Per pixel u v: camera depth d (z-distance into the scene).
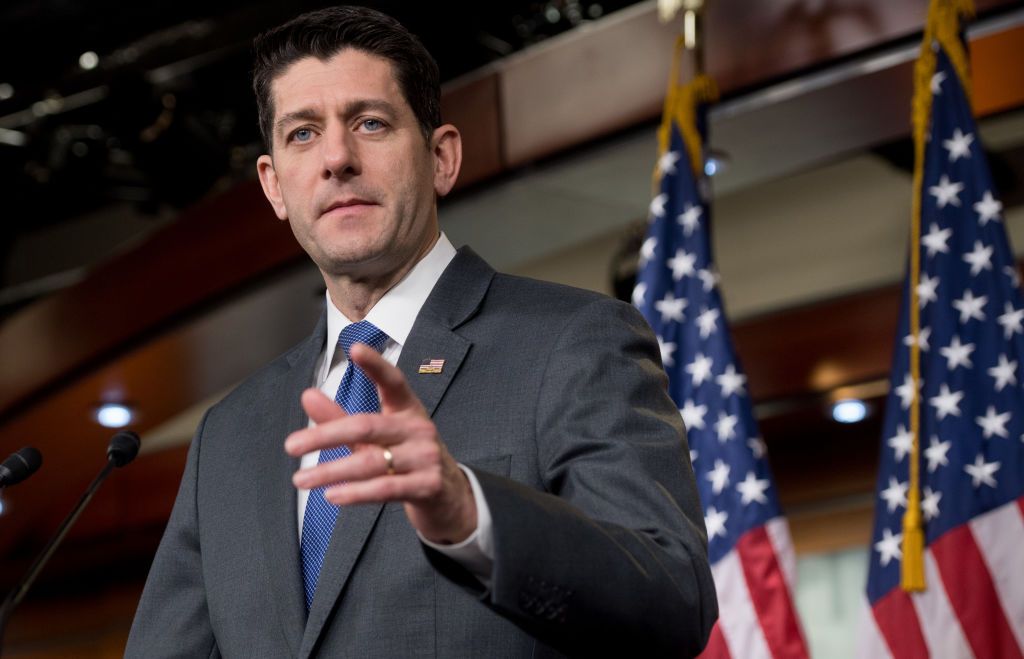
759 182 7.98
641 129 7.48
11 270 12.39
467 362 2.47
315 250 2.59
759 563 5.27
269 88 2.65
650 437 2.30
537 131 7.77
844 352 9.44
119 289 10.12
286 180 2.60
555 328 2.46
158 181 9.53
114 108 9.22
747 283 9.94
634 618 1.98
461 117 8.06
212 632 2.61
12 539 12.95
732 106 7.10
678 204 5.88
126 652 2.63
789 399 9.80
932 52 5.40
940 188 5.21
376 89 2.59
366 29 2.63
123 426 11.31
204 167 9.45
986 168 5.19
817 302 9.58
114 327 10.16
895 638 4.80
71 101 9.59
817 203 9.39
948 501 4.78
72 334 10.48
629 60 7.47
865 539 9.89
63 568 13.37
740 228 9.74
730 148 7.51
